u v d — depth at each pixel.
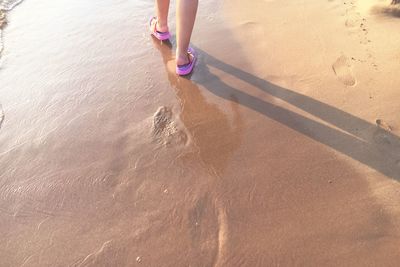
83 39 3.09
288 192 1.92
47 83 2.68
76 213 1.91
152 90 2.58
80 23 3.28
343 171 1.99
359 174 1.97
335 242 1.71
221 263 1.67
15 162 2.17
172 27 3.18
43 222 1.89
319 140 2.16
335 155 2.07
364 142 2.12
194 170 2.06
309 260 1.66
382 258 1.64
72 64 2.84
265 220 1.81
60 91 2.61
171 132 2.28
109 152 2.19
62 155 2.19
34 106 2.51
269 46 2.90
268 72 2.67
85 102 2.52
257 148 2.15
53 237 1.82
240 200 1.90
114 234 1.81
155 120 2.36
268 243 1.73
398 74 2.47
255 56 2.82
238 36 3.03
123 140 2.25
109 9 3.46
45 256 1.75
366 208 1.83
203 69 2.73
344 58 2.68
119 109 2.45
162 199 1.93
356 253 1.67
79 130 2.33
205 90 2.56
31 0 3.67
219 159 2.11
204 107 2.43
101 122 2.37
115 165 2.12
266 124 2.29
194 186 1.98
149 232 1.80
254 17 3.24
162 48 2.97
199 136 2.24
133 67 2.79
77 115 2.43
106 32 3.16
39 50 2.99
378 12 3.00
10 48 3.03
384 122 2.20
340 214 1.82
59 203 1.96
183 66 2.64
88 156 2.18
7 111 2.48
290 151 2.12
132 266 1.69
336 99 2.39
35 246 1.79
